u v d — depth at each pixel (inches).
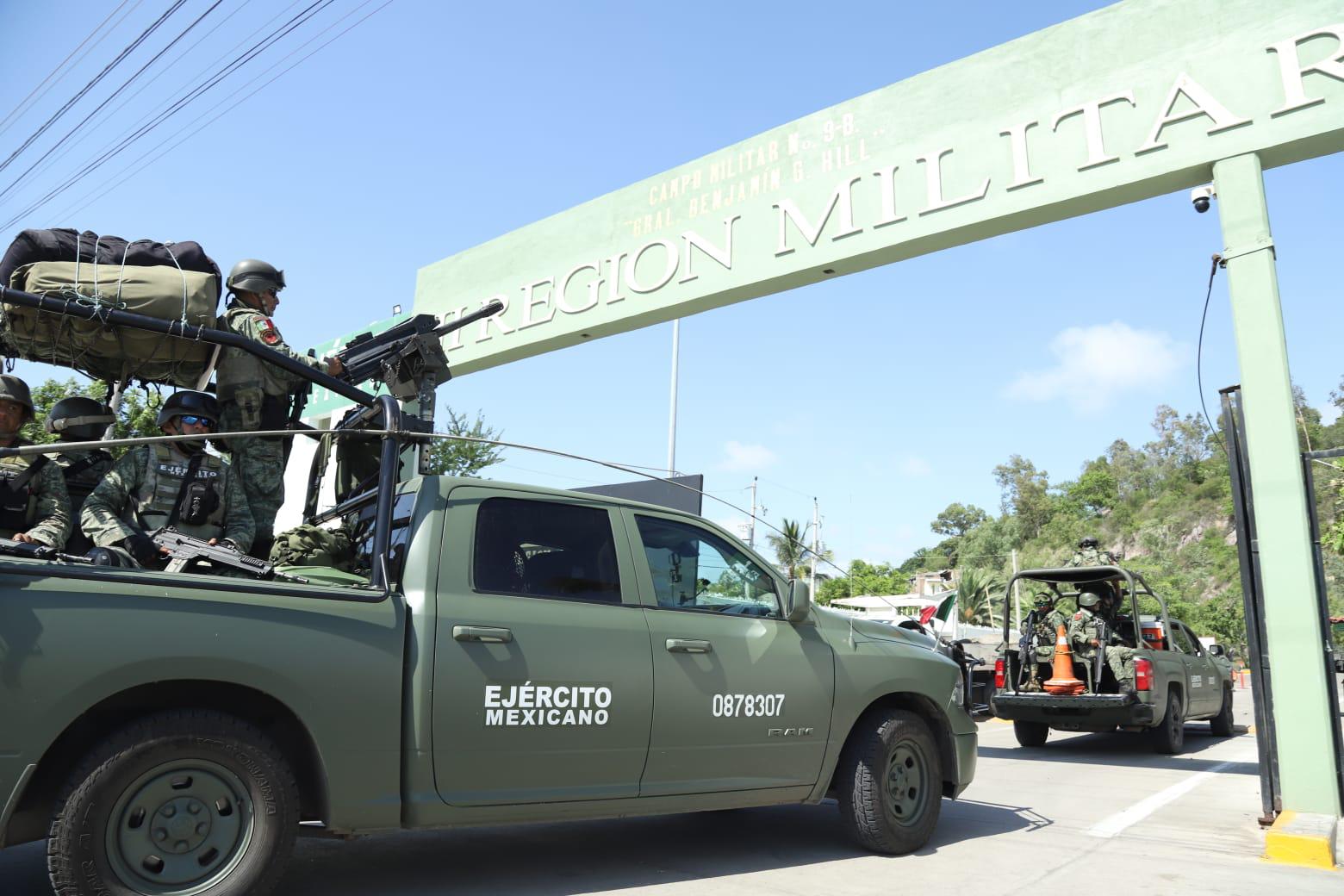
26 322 173.3
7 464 175.3
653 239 427.8
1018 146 334.3
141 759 141.6
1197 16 308.0
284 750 161.6
